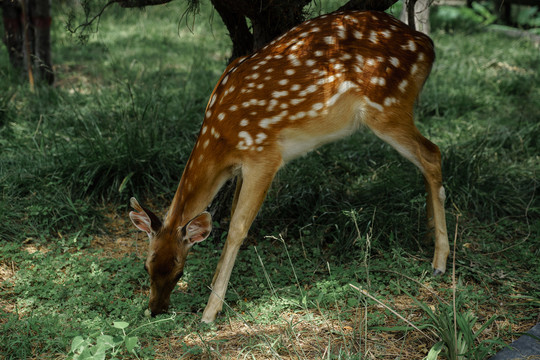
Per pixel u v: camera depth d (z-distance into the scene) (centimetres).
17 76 972
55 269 532
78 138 761
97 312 466
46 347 416
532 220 622
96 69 1061
